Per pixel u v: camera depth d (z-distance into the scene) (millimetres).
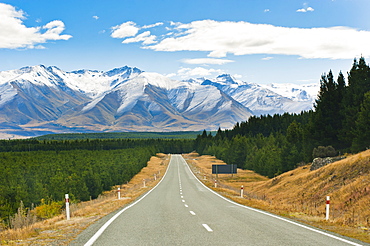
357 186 26281
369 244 10023
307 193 34250
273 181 53656
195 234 11383
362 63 59406
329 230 12742
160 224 13766
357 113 53344
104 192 56312
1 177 47438
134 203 24391
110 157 85000
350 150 54500
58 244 9758
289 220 15289
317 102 66000
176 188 43312
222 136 185125
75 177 47656
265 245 9648
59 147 152500
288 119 144375
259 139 107812
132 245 9609
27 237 11164
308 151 63062
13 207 35594
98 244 9750
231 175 80875
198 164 122125
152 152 161375
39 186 40750
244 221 14734
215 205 22688
